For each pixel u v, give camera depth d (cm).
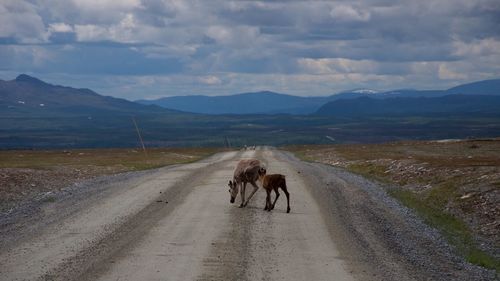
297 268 1714
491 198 2970
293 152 11119
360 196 3372
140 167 6112
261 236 2177
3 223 2497
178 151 12231
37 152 11144
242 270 1684
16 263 1764
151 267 1706
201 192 3500
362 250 1966
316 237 2166
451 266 1819
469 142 9950
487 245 2292
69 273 1644
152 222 2459
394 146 10462
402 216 2750
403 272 1697
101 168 5597
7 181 3756
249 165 2894
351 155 7731
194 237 2144
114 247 1977
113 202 3080
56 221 2505
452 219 2833
